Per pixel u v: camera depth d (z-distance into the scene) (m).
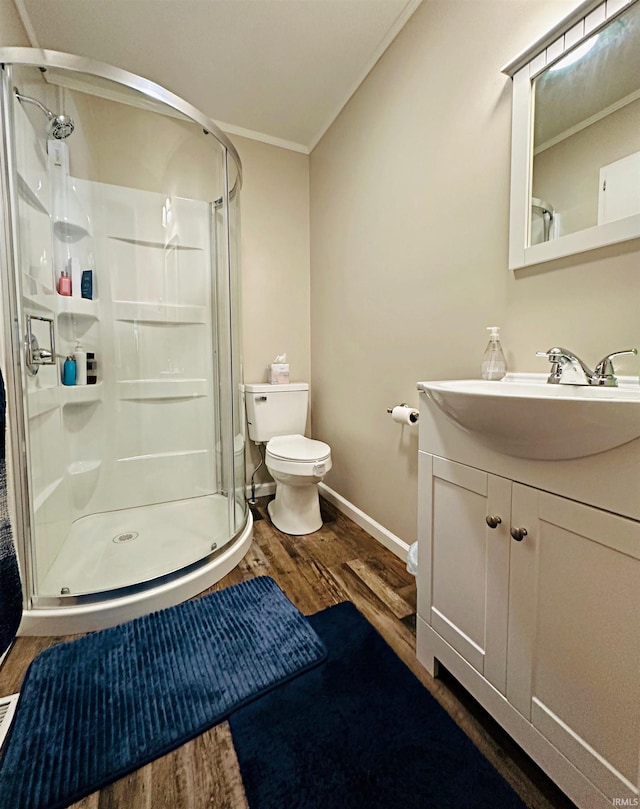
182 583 1.45
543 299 1.11
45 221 1.67
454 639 1.01
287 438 2.27
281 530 2.06
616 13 0.90
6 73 1.29
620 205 0.91
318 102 2.10
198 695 1.03
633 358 0.90
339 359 2.27
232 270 2.05
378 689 1.05
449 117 1.40
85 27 1.62
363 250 1.98
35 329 1.50
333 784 0.81
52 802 0.78
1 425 1.00
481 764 0.85
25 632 1.26
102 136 1.91
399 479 1.77
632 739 0.64
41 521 1.46
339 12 1.55
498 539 0.87
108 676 1.09
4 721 0.95
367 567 1.69
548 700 0.77
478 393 0.75
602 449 0.65
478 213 1.30
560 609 0.74
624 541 0.63
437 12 1.42
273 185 2.47
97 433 2.05
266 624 1.31
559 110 1.03
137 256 2.09
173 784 0.82
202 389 2.29
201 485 2.31
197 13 1.55
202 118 1.77
